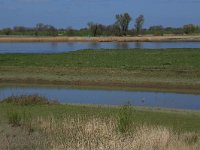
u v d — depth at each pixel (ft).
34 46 422.41
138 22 647.56
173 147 56.03
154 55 224.94
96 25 636.89
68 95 141.28
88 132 60.70
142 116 95.25
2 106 106.63
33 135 67.05
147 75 171.94
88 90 152.87
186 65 190.39
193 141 62.69
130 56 221.87
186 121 90.68
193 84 156.46
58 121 75.25
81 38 565.12
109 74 176.24
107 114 85.15
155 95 141.38
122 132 60.49
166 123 86.84
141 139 56.59
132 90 152.76
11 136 66.39
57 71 186.39
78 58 219.20
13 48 384.06
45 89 155.02
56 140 60.80
